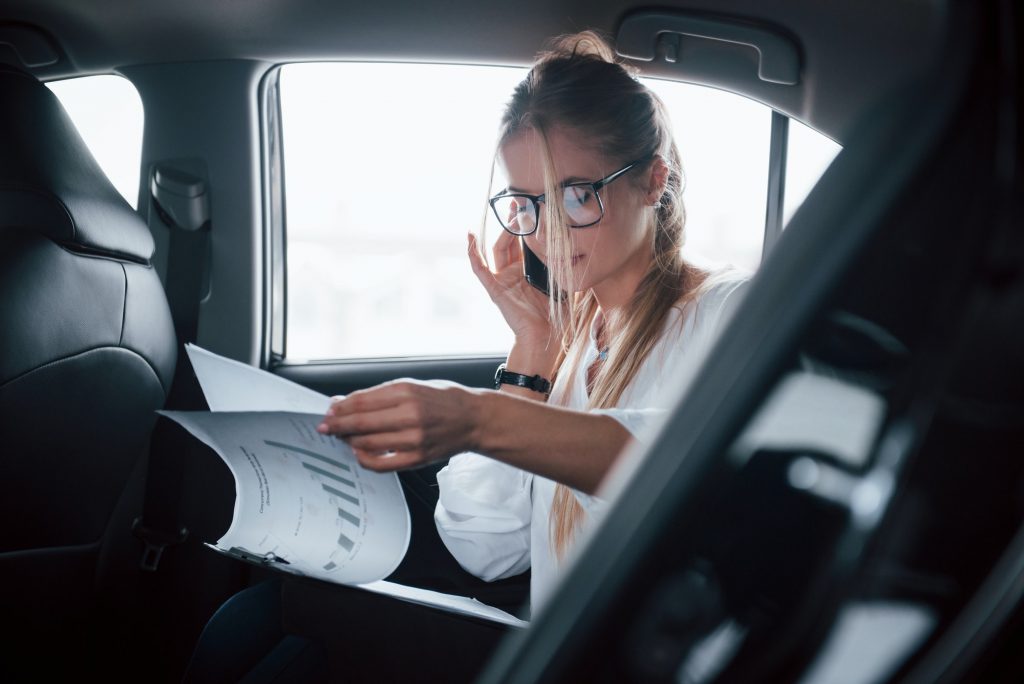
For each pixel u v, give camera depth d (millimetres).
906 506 450
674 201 1271
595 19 1982
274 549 890
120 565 1858
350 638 1047
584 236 1192
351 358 2221
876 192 384
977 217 404
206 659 1237
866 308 399
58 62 1993
